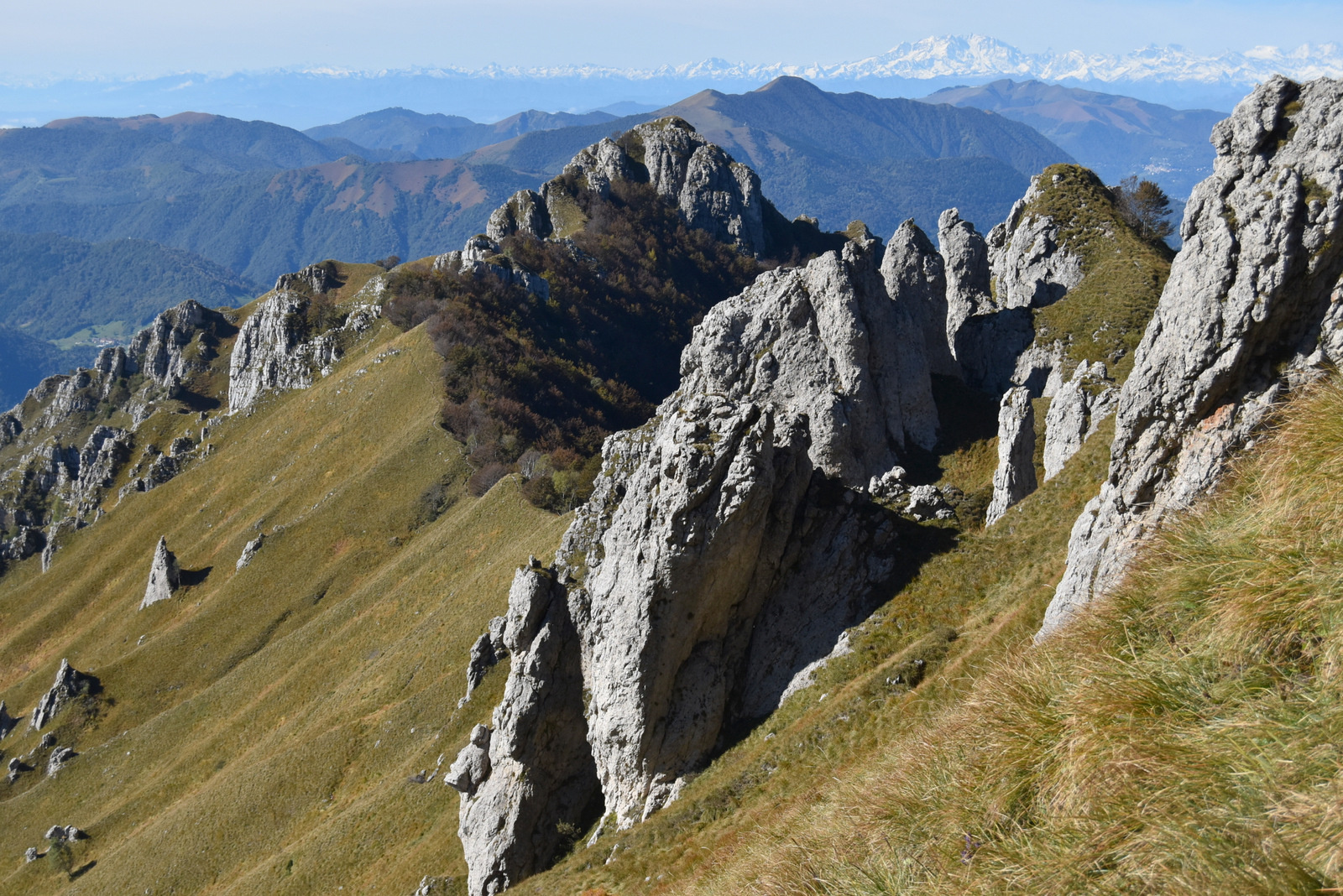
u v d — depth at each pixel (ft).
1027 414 188.34
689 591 150.10
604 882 128.16
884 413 242.37
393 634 445.78
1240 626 37.01
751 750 141.69
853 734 120.88
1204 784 30.99
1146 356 100.01
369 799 284.00
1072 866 32.22
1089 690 39.88
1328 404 43.86
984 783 42.14
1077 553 104.47
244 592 582.76
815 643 155.63
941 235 334.03
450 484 599.57
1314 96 90.84
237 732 441.27
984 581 148.05
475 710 279.08
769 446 151.53
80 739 530.68
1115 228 315.37
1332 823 26.35
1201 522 48.29
